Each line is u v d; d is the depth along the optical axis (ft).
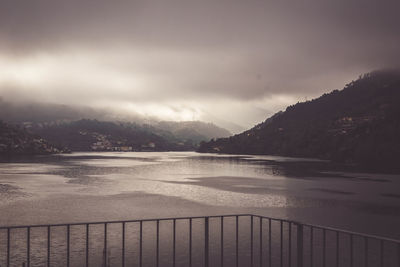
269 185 260.83
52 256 88.17
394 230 124.77
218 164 534.37
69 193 210.59
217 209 161.89
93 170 403.95
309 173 367.25
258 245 98.17
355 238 107.34
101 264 83.20
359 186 253.85
